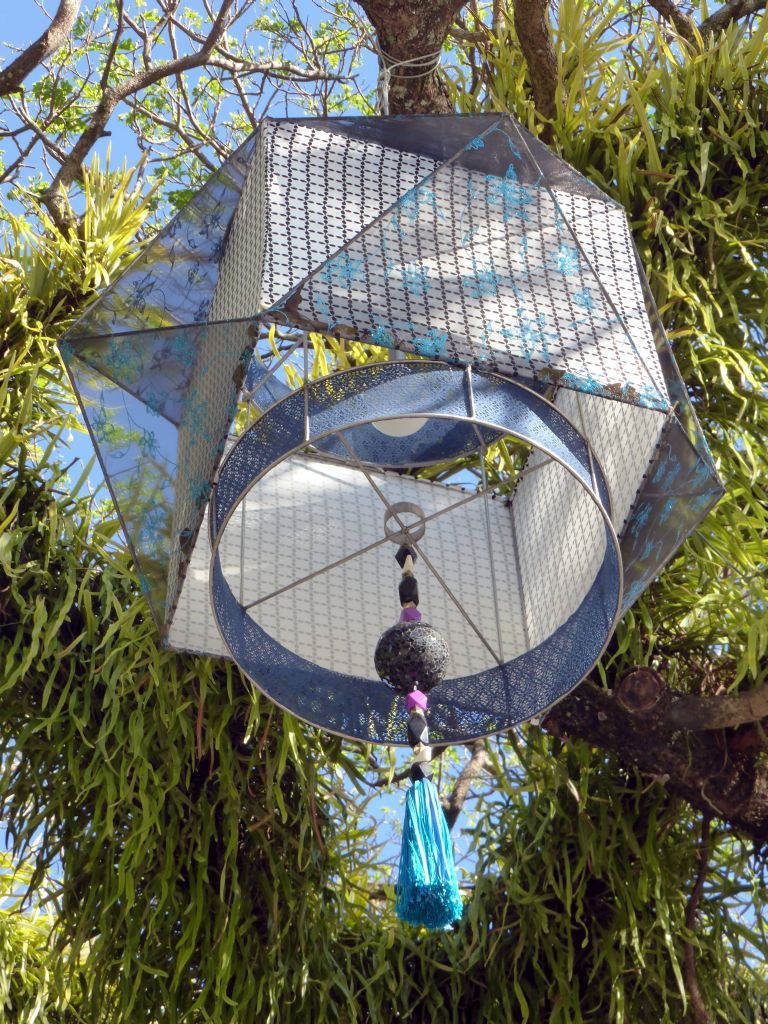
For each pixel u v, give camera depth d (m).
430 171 1.94
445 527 2.29
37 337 2.91
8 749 2.64
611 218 1.99
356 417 1.69
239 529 2.14
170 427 1.95
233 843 2.62
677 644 2.89
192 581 2.02
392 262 1.71
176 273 2.12
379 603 2.16
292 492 2.23
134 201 3.23
